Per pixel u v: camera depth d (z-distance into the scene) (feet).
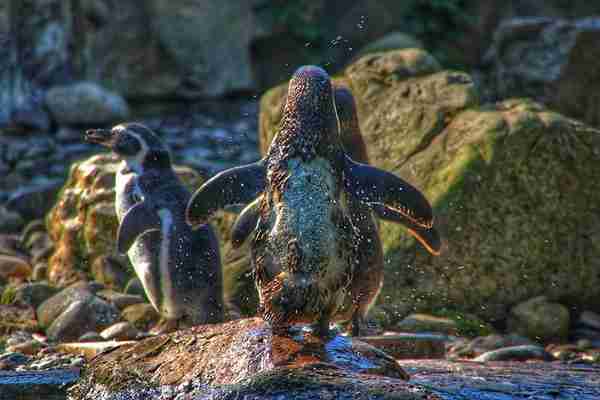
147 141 42.06
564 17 117.29
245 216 29.76
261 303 28.96
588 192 47.80
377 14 113.19
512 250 46.62
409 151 50.37
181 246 40.09
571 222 47.42
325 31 111.96
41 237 55.67
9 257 52.75
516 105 50.83
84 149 81.46
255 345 28.17
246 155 81.05
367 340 36.58
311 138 28.73
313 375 25.45
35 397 30.78
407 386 25.18
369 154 51.80
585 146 48.14
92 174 50.98
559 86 84.84
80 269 49.65
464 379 30.40
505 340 41.06
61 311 43.37
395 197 29.86
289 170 28.58
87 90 89.81
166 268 39.99
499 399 27.76
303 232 27.86
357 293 35.60
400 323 43.47
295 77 29.48
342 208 28.81
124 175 41.96
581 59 84.94
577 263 47.21
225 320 41.14
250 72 106.22
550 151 47.70
